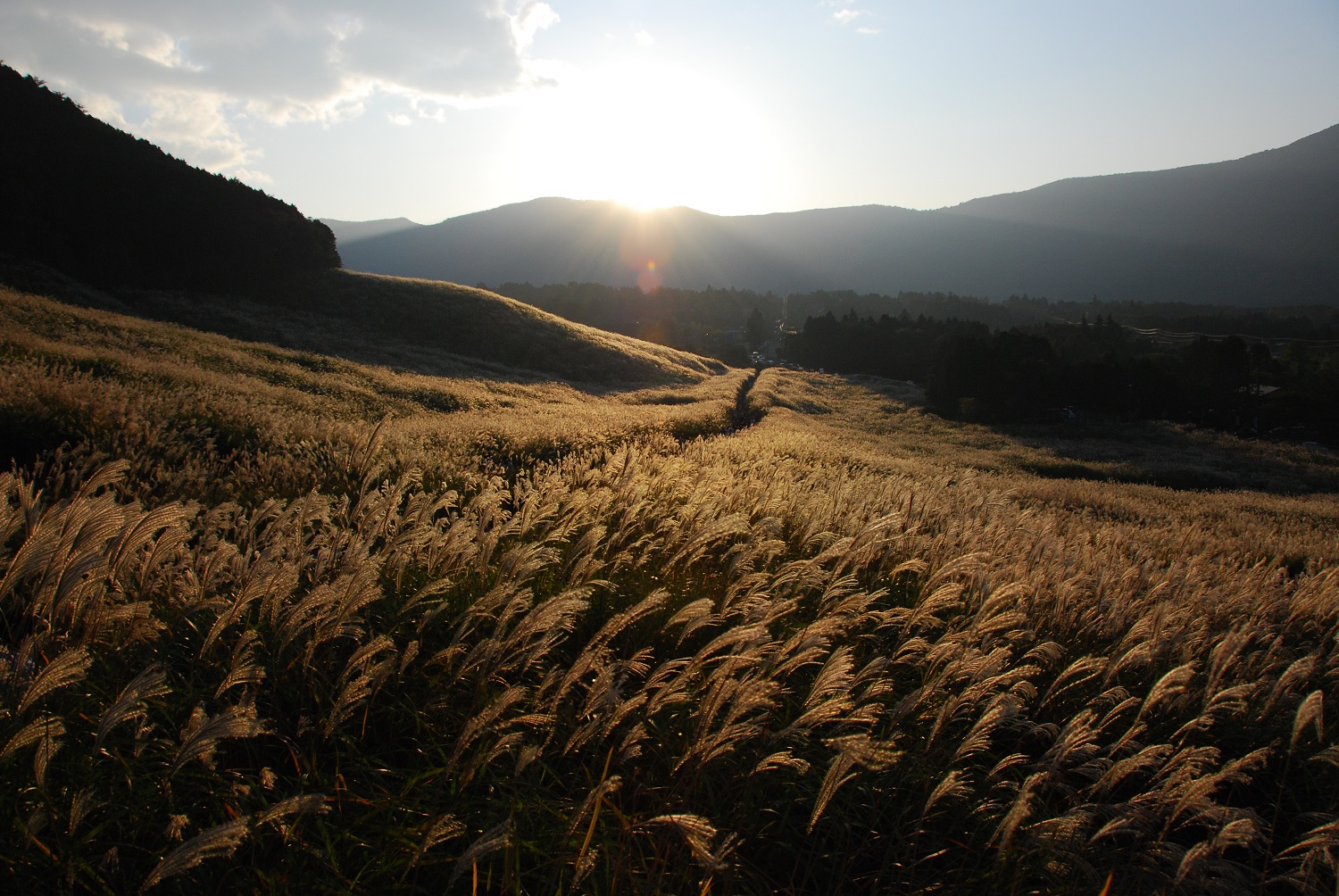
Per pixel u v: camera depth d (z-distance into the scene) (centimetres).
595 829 221
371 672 225
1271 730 346
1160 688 294
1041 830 237
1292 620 528
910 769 277
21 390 786
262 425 1005
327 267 5231
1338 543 1291
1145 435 5072
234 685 252
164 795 206
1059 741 260
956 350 5969
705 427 2588
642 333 17162
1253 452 4488
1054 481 2425
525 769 253
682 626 366
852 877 236
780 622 393
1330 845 245
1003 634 421
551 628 266
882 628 422
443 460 830
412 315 4875
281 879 188
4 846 181
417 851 191
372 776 240
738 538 538
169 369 1631
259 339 3566
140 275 3759
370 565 262
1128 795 313
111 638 245
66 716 223
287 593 249
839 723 289
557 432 1421
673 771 239
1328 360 8150
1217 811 237
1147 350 12375
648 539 473
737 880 223
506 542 449
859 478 982
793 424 3672
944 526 685
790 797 264
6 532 238
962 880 241
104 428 744
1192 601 516
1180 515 1798
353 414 1758
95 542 230
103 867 179
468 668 269
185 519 338
